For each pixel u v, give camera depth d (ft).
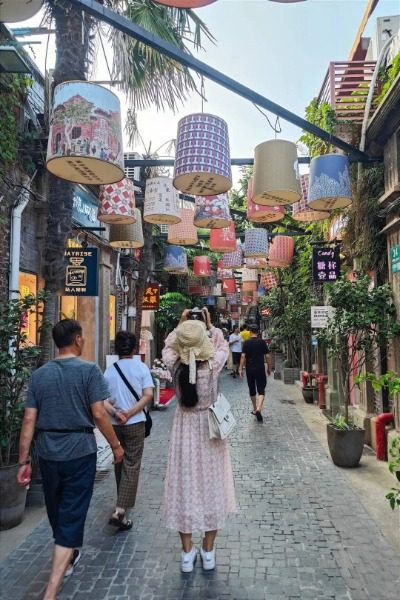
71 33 17.61
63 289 22.50
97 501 16.62
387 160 20.13
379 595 10.63
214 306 84.58
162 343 59.21
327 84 25.03
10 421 14.61
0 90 18.22
